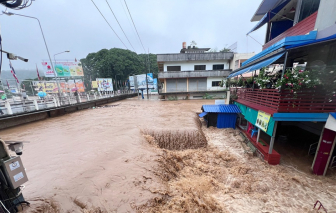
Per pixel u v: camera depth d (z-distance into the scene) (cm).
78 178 426
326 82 496
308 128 905
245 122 1087
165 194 407
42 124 1062
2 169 219
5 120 965
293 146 754
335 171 567
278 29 1042
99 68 3925
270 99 603
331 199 454
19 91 1248
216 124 1091
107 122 1079
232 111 1016
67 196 356
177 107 1777
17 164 232
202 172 609
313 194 477
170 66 2556
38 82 1908
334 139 516
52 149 625
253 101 773
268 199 464
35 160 532
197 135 860
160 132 867
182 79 2622
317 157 555
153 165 530
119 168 486
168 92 2602
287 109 541
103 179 426
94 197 360
